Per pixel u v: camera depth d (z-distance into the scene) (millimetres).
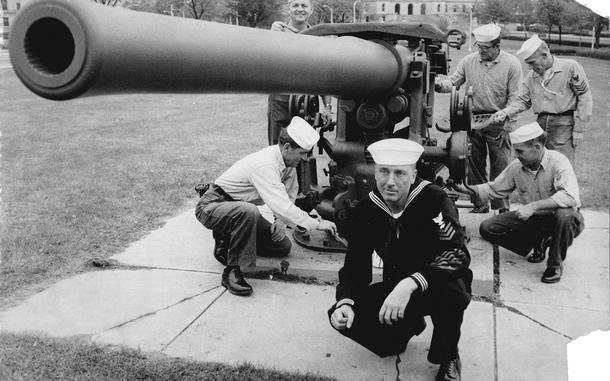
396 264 3127
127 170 7691
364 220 3094
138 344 3533
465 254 2990
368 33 4477
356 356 3449
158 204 6246
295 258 4848
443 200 3008
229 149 9320
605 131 10570
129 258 4801
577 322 3812
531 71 5578
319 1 38406
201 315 3893
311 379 3189
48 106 13969
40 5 1410
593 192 6859
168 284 4332
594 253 4988
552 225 4422
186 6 31297
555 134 5551
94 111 13570
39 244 5000
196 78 1899
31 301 4031
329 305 4070
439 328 3125
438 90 5941
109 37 1482
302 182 4887
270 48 2311
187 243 5145
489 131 5906
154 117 12930
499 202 5477
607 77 14906
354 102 4570
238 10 34656
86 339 3561
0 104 14055
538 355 3439
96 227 5488
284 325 3797
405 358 3420
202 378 3197
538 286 4371
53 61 1486
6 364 3234
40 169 7672
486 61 5863
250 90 2316
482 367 3328
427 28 4348
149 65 1659
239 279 4207
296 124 4086
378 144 2977
